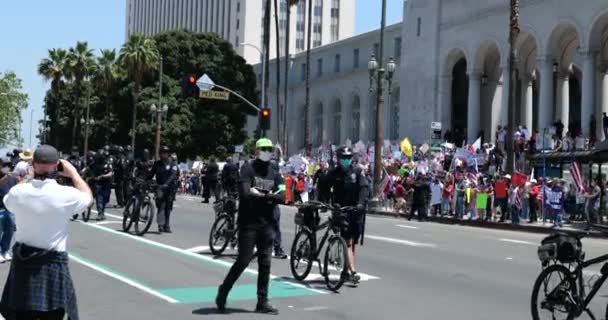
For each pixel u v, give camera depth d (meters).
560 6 39.59
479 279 11.67
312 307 9.05
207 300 9.34
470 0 47.34
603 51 40.31
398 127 58.09
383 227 22.05
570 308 7.78
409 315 8.72
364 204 10.52
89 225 18.78
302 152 55.94
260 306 8.58
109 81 67.06
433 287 10.80
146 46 59.41
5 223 12.09
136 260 12.80
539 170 32.12
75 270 11.59
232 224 13.62
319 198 10.77
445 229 22.83
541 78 40.97
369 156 39.69
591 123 37.00
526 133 36.69
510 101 30.78
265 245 8.60
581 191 26.27
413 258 14.11
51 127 90.44
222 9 107.25
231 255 13.70
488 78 48.50
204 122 60.19
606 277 7.92
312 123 72.38
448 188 30.58
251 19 99.31
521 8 42.56
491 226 27.33
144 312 8.55
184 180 53.12
